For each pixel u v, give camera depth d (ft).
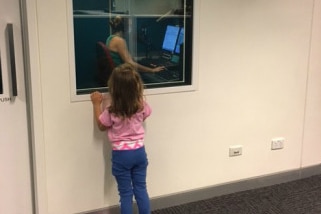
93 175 8.75
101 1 8.11
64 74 7.98
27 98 7.97
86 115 8.39
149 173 9.32
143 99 8.32
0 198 8.18
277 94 10.41
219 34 9.30
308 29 10.39
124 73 7.75
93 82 8.42
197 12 8.90
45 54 7.73
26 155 8.24
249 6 9.50
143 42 8.72
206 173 9.98
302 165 11.29
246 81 9.91
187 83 9.30
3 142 7.95
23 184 8.34
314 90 10.93
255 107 10.20
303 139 11.12
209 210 9.56
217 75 9.52
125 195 8.29
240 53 9.66
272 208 9.68
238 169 10.38
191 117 9.46
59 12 7.69
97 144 8.63
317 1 10.33
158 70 8.98
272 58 10.11
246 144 10.32
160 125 9.16
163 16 8.76
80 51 8.13
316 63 10.75
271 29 9.91
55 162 8.30
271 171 10.87
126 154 8.01
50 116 8.04
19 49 7.71
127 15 8.42
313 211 9.55
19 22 7.61
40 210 8.35
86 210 8.86
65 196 8.56
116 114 7.84
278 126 10.66
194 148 9.68
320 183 11.06
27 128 8.13
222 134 9.95
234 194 10.36
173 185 9.66
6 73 7.69
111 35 8.37
